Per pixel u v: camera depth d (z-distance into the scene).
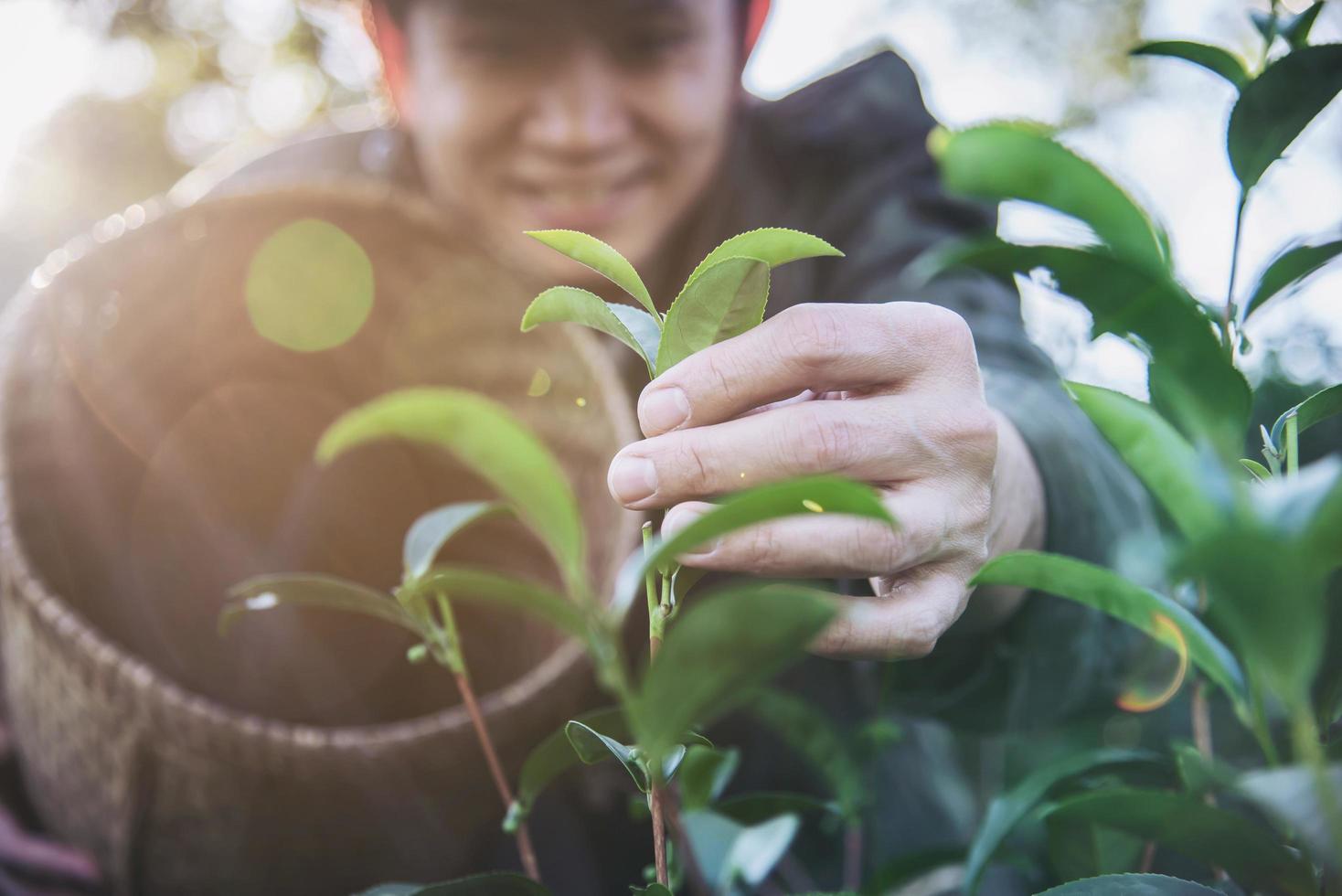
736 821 0.46
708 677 0.28
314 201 0.65
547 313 0.33
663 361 0.34
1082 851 0.40
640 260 0.78
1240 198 0.34
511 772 0.49
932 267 0.34
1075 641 0.49
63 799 0.53
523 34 0.66
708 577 0.66
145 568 0.74
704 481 0.34
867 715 0.69
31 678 0.51
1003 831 0.39
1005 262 0.34
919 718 0.54
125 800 0.49
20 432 0.61
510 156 0.71
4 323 0.63
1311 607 0.25
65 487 0.66
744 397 0.34
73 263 0.63
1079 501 0.46
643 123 0.70
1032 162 0.33
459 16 0.66
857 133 0.79
